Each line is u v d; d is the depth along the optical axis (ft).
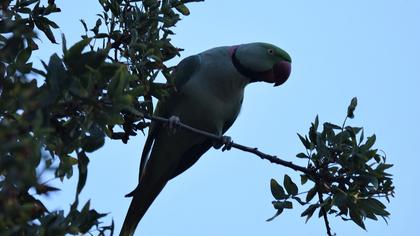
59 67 23.82
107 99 24.57
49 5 34.78
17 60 25.20
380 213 33.42
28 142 19.19
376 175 33.60
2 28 26.94
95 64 24.17
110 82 24.49
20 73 24.38
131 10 36.35
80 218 22.97
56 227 21.61
